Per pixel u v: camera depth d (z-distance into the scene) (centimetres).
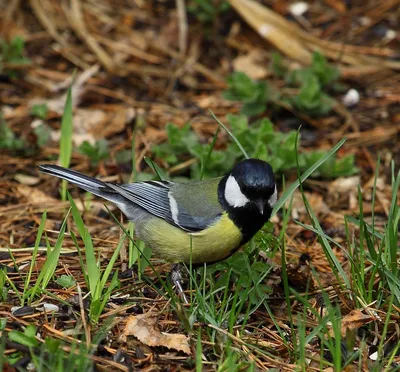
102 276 927
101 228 1096
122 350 775
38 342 761
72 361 693
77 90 1451
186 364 769
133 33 1617
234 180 875
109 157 1280
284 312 896
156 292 907
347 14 1680
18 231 1073
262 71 1536
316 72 1459
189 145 1228
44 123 1366
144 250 976
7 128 1293
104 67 1534
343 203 1207
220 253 899
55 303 852
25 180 1212
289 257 1038
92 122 1380
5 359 727
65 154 1166
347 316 835
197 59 1579
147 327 805
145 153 1281
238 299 892
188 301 918
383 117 1425
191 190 909
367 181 1259
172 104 1455
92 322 816
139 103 1445
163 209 909
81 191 1195
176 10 1673
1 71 1479
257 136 1230
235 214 876
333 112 1448
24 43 1573
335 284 927
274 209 919
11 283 862
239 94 1395
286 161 1216
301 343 729
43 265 917
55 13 1639
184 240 894
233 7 1616
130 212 959
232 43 1609
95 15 1650
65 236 1056
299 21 1666
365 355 782
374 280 903
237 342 799
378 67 1554
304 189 1245
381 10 1683
